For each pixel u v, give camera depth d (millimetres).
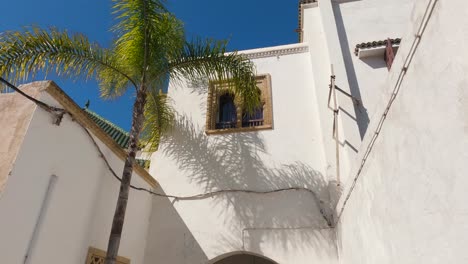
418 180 1970
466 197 1442
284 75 7215
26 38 4168
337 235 5188
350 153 5516
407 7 7219
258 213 5785
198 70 5266
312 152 6203
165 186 6434
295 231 5508
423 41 1877
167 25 5051
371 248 3123
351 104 6004
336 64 6562
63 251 3775
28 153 3361
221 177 6277
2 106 3625
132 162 4367
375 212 2928
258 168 6227
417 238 2010
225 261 7984
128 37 4945
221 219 5875
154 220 6094
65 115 3963
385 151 2580
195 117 7098
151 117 6363
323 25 7195
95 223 4441
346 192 4230
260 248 5488
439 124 1686
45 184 3574
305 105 6750
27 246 3256
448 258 1629
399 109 2262
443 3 1634
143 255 5762
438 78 1693
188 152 6711
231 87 5602
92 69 4848
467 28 1417
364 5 7449
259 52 7609
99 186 4605
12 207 3105
